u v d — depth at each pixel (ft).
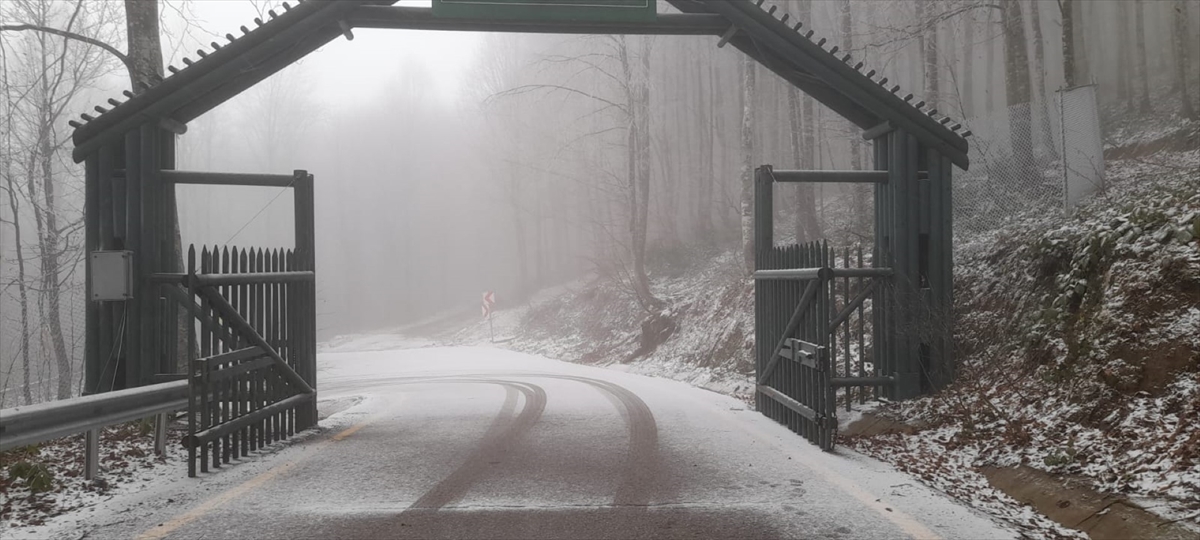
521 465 24.66
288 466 24.56
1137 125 88.07
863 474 22.91
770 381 35.32
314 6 30.73
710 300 75.46
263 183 31.71
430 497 20.40
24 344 66.74
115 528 17.40
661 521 17.97
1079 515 18.35
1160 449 19.39
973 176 46.80
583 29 33.30
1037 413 25.62
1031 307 32.63
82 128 29.76
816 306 28.14
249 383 27.55
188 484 21.94
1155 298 24.54
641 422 34.04
